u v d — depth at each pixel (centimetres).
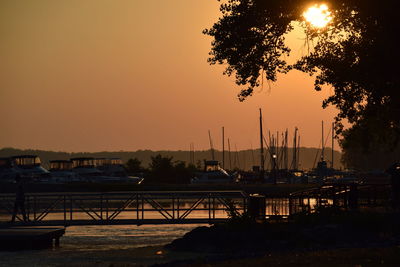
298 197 5650
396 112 5697
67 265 4409
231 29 5097
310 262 3344
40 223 6372
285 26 4972
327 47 4959
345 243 4331
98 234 6869
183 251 4794
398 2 4372
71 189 14825
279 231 4628
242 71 5216
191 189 14488
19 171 16375
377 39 4525
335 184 5588
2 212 9100
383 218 4600
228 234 4728
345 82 4984
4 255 5031
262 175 17325
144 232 7044
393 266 3109
